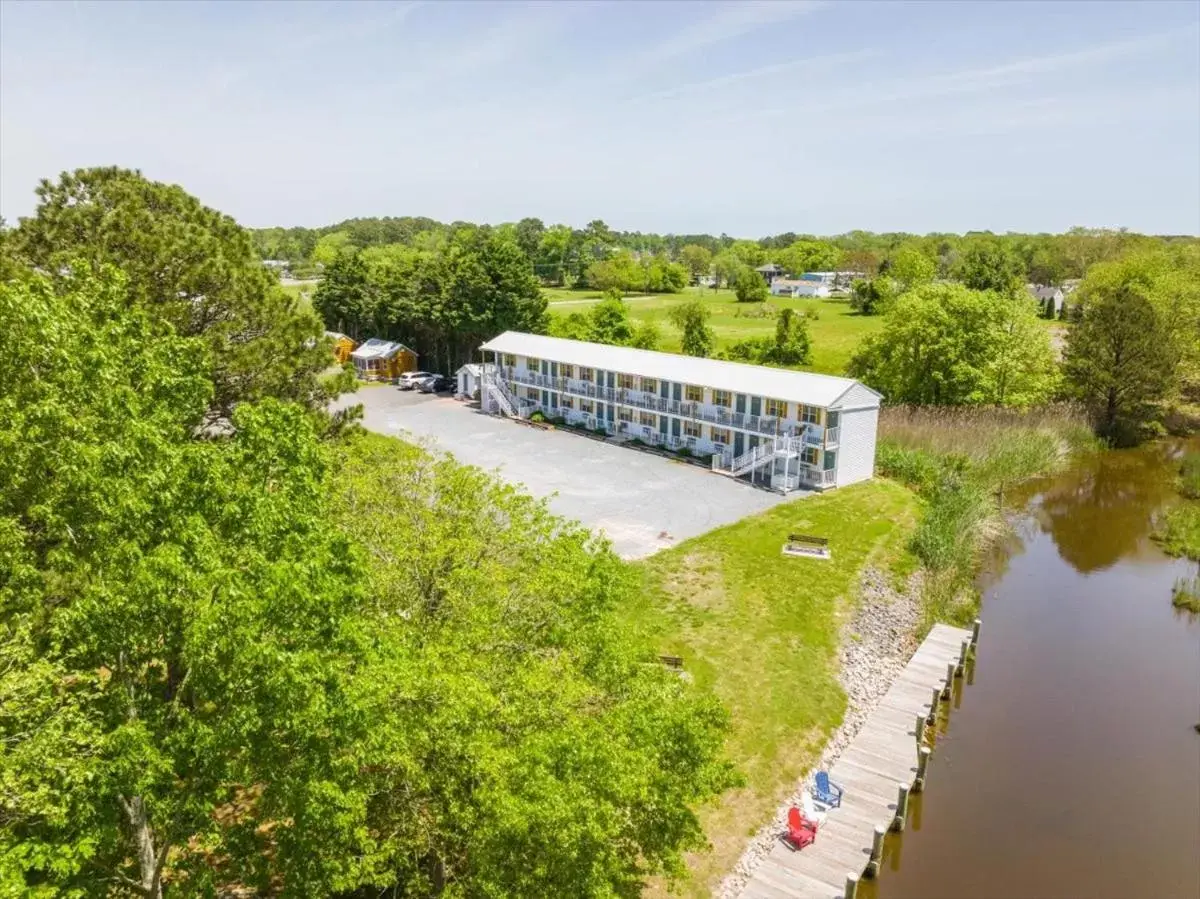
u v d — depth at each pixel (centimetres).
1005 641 3350
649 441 5812
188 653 1185
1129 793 2423
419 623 1745
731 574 3522
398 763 1381
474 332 7894
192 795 1258
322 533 1378
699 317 8106
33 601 1295
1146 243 15400
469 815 1383
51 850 1074
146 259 2353
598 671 1691
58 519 1255
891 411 6050
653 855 1598
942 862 2136
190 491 1282
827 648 3016
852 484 4844
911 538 3991
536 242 16950
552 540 2006
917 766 2411
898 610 3384
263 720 1201
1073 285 14662
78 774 1081
